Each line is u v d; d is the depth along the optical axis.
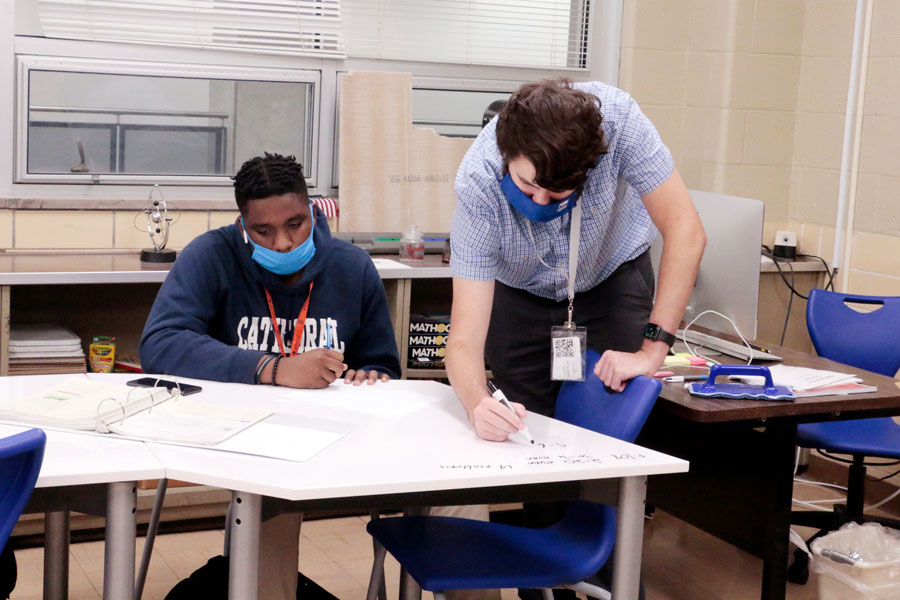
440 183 3.72
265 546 2.04
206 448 1.63
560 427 1.88
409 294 3.27
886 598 2.42
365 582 2.86
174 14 3.42
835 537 2.57
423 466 1.59
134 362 3.30
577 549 1.87
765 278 4.00
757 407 2.21
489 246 1.95
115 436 1.68
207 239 2.33
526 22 3.92
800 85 4.10
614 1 3.98
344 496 1.47
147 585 2.78
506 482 1.56
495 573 1.75
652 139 2.03
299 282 2.30
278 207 2.16
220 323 2.36
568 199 1.83
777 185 4.13
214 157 3.57
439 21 3.80
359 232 3.64
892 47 3.68
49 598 2.16
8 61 3.21
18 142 3.27
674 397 2.26
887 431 3.01
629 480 1.67
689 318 2.74
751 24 3.98
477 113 3.90
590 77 4.03
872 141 3.77
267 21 3.53
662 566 3.10
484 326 1.96
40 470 1.41
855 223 3.86
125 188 3.44
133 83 3.42
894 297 3.20
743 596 2.89
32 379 2.06
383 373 2.32
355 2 3.68
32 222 3.28
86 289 3.40
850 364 3.17
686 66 4.07
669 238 2.07
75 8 3.31
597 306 2.32
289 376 2.10
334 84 3.65
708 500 2.63
